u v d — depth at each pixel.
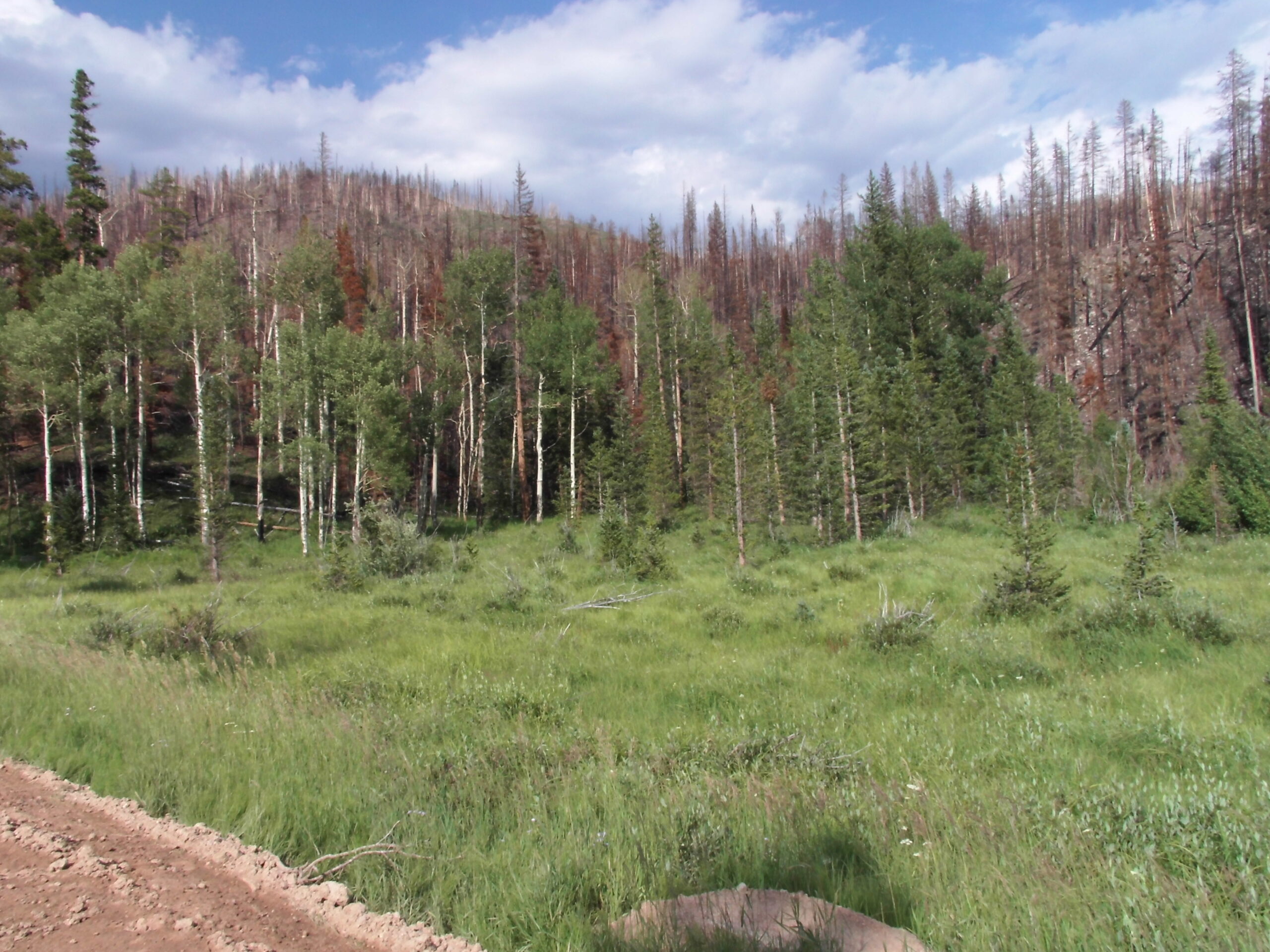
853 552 24.36
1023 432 33.16
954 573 17.91
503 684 8.92
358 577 19.08
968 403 38.66
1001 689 8.21
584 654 10.91
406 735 6.55
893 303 42.00
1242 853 3.77
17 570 29.41
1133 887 3.39
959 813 4.43
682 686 8.98
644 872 3.86
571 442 42.03
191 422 46.22
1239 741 5.86
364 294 50.03
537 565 21.00
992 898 3.39
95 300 32.28
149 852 4.07
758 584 17.12
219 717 6.55
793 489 32.44
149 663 8.81
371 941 3.27
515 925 3.41
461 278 41.56
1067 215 71.88
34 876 3.72
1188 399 48.78
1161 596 11.65
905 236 42.69
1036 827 4.23
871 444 29.91
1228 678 8.12
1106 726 6.50
